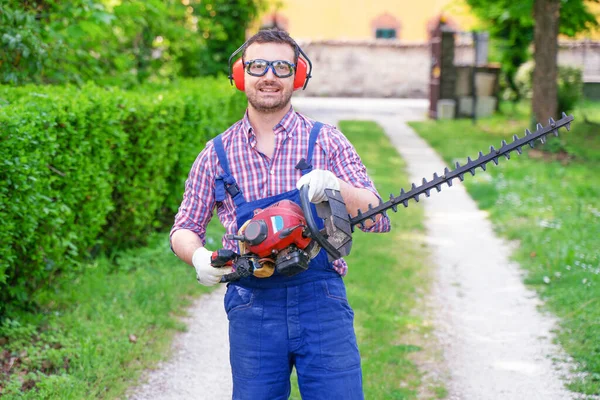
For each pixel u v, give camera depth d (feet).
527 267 22.98
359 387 8.87
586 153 43.80
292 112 9.13
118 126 19.79
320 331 8.75
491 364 16.14
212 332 17.33
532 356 16.52
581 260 22.35
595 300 19.08
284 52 8.90
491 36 66.33
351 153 9.12
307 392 8.88
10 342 15.14
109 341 15.53
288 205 8.54
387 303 19.26
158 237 23.21
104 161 19.22
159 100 22.77
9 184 14.83
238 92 35.58
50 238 16.79
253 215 8.81
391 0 104.99
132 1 29.12
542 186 34.22
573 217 27.91
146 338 16.12
